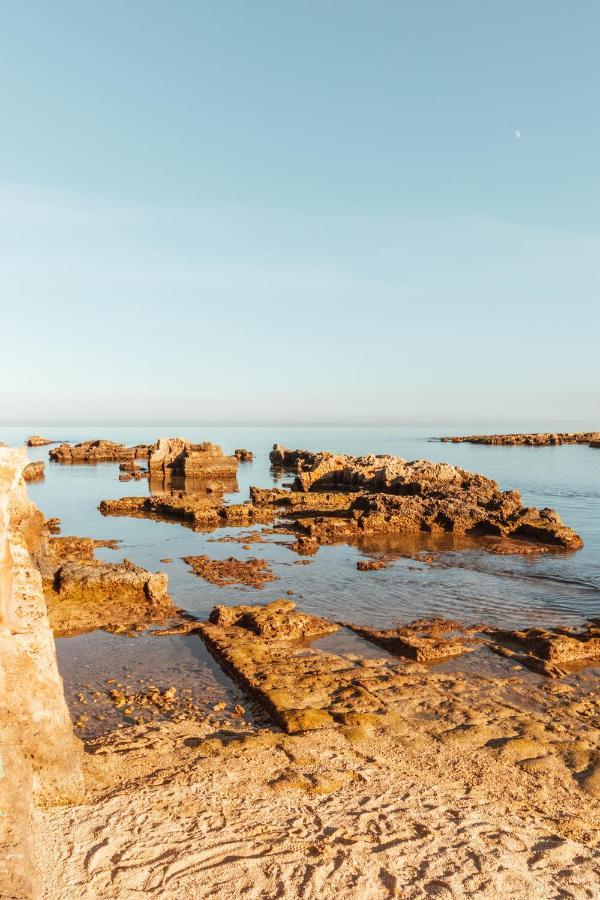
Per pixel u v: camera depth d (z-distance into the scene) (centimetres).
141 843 761
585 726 1275
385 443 19025
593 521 4444
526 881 742
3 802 635
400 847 796
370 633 1906
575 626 2039
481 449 14800
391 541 3716
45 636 830
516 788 1005
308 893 689
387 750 1127
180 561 3078
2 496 725
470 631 1969
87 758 987
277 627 1889
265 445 17688
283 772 1002
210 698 1427
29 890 558
